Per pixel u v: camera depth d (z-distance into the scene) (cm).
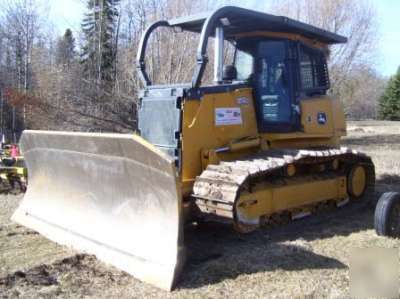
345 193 788
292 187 673
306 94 722
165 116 609
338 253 578
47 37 2602
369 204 824
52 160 640
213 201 560
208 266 525
